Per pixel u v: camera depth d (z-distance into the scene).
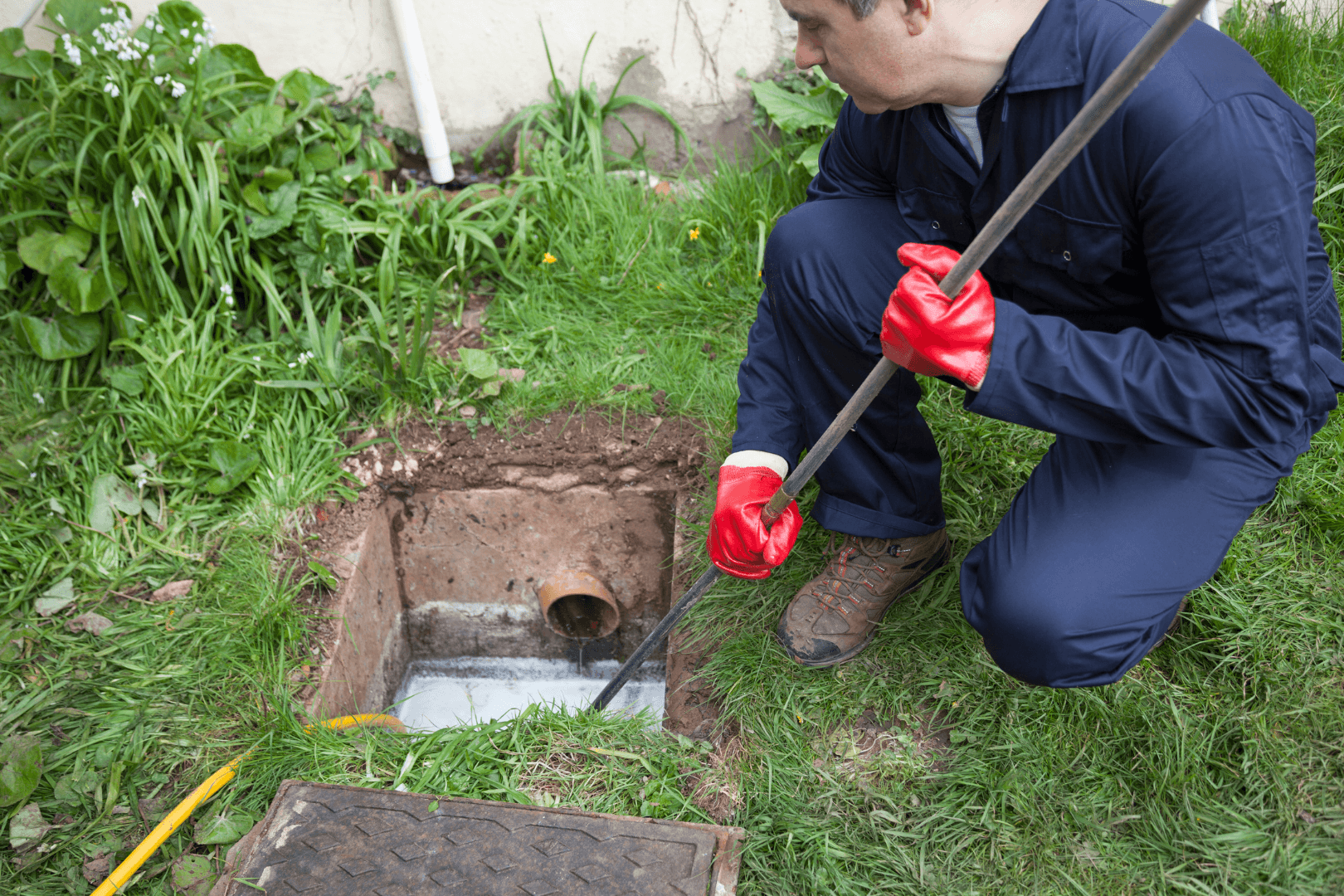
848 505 1.97
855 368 1.86
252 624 2.21
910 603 2.09
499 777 1.89
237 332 2.78
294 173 2.86
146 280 2.70
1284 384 1.33
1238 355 1.34
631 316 2.84
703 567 2.32
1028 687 1.90
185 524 2.45
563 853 1.69
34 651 2.19
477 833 1.72
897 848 1.73
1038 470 1.71
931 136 1.54
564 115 3.15
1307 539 2.06
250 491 2.51
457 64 3.07
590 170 3.10
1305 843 1.63
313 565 2.39
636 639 2.94
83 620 2.23
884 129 1.70
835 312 1.81
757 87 2.96
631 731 1.97
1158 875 1.65
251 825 1.83
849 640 1.99
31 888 1.78
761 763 1.88
